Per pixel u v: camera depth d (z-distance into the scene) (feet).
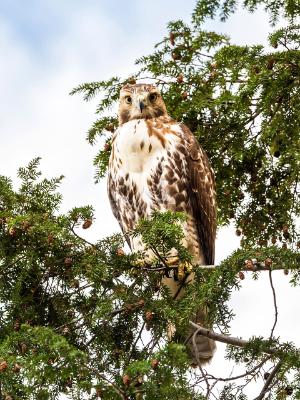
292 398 35.65
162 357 31.71
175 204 51.70
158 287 39.01
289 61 44.62
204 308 39.19
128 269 38.19
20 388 32.81
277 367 36.81
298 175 48.52
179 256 38.70
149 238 38.06
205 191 51.37
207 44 46.93
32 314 38.24
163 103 53.21
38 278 38.40
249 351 37.11
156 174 51.55
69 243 37.76
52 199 39.14
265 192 50.21
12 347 33.78
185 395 32.19
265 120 47.55
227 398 37.04
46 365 32.40
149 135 51.57
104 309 36.83
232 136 49.90
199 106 47.62
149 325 37.76
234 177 51.16
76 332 37.73
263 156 49.96
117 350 37.58
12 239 37.99
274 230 50.03
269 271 37.27
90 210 37.65
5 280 38.34
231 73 45.44
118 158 52.19
